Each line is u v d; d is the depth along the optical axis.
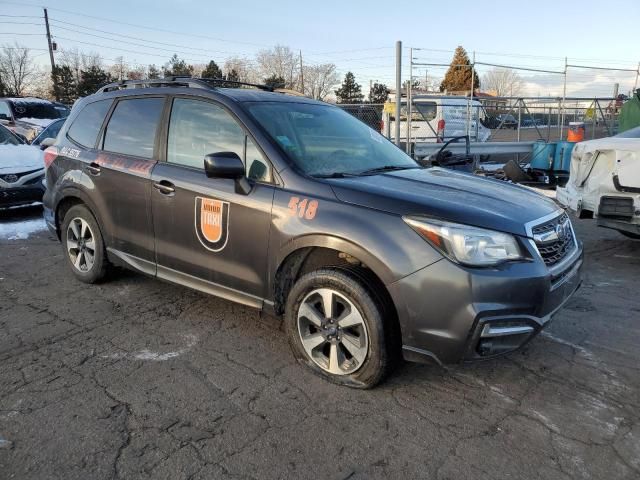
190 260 3.78
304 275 3.18
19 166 7.73
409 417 2.83
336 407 2.91
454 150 13.70
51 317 4.12
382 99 49.91
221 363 3.40
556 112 17.00
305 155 3.50
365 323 2.94
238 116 3.59
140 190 4.03
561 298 3.10
